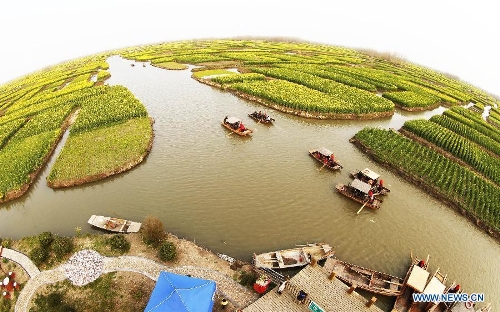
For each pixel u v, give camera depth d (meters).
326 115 80.88
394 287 36.25
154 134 70.00
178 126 74.19
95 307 33.19
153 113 80.75
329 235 44.66
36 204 49.53
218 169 58.41
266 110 84.44
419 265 39.59
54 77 115.31
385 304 35.47
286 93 89.81
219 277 35.91
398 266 40.56
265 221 46.38
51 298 33.00
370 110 83.44
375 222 47.84
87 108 78.56
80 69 122.38
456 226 48.38
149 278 35.62
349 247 42.88
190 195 51.22
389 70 131.88
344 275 37.34
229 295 34.06
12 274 35.53
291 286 34.06
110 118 72.44
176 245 39.69
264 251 41.16
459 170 58.84
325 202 51.19
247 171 58.16
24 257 37.53
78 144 63.00
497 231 46.75
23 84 112.88
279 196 51.88
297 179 56.59
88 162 57.09
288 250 39.88
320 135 73.25
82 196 51.22
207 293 30.70
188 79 108.62
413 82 118.44
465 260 42.53
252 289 34.75
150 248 39.09
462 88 128.12
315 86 96.62
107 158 58.38
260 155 63.72
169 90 97.81
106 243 39.09
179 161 60.56
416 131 72.12
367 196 50.31
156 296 30.22
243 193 52.12
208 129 73.19
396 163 60.59
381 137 68.75
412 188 56.16
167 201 49.81
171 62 128.88
